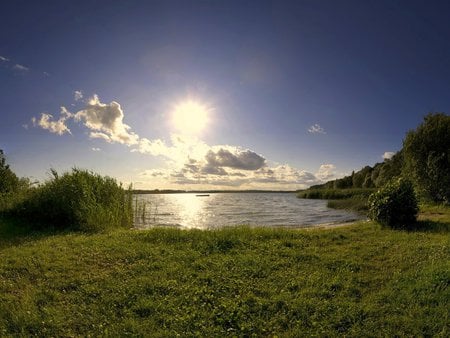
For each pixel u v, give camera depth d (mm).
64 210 16234
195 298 6676
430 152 22703
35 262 9008
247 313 6184
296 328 5656
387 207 14539
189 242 11219
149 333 5480
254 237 11969
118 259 9328
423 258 9102
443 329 5445
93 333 5539
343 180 89875
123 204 18406
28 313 6094
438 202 22875
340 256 9625
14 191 22812
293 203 55031
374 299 6676
